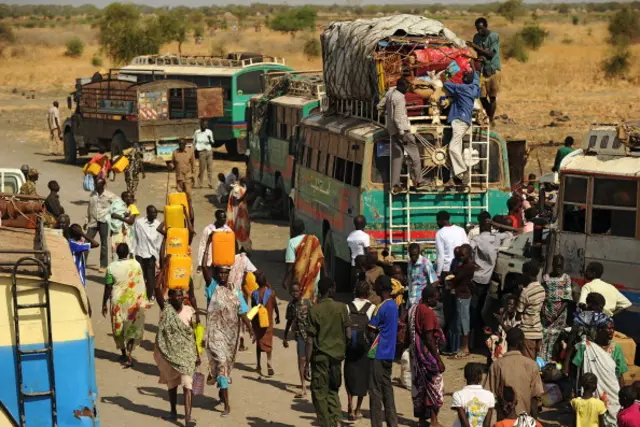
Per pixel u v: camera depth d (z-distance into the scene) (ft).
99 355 74.59
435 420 57.52
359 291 58.13
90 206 99.71
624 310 64.54
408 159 79.56
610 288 62.75
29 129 237.25
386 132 80.38
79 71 409.69
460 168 80.94
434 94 81.10
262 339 69.05
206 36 576.61
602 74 338.34
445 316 72.28
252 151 143.02
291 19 620.90
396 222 81.05
